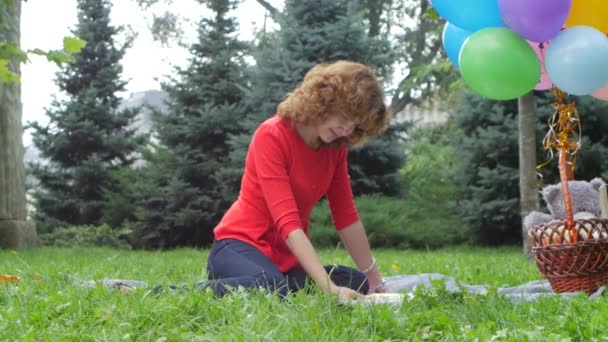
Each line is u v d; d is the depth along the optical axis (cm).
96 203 1623
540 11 337
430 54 2245
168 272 574
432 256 925
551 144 378
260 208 350
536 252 375
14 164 1083
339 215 372
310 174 344
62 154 1673
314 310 263
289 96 338
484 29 363
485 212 1229
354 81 315
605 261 356
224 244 350
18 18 1073
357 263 376
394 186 1375
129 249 1458
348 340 233
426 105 2233
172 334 242
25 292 308
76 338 237
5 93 1075
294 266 353
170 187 1402
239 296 286
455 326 249
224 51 1492
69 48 652
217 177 1378
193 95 1491
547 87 390
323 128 323
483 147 1234
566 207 362
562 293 341
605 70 343
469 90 1266
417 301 289
